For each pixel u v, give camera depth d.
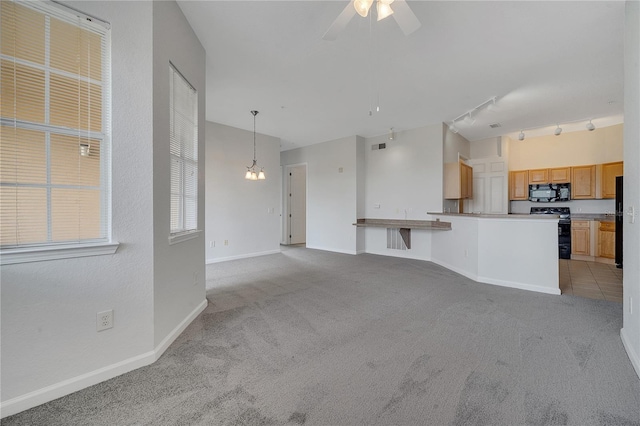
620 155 5.58
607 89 3.84
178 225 2.54
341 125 5.66
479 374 1.82
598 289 3.71
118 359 1.80
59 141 1.66
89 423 1.39
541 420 1.42
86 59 1.72
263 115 5.02
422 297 3.37
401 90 3.92
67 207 1.68
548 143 6.37
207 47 2.91
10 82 1.51
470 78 3.56
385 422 1.41
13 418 1.42
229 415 1.45
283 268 4.97
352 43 2.83
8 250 1.44
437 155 5.49
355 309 2.98
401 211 6.05
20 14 1.53
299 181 8.45
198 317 2.75
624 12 2.27
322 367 1.89
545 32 2.62
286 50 2.95
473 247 4.21
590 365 1.92
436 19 2.45
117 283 1.80
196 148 2.80
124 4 1.81
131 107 1.85
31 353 1.50
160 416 1.44
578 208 6.17
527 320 2.69
